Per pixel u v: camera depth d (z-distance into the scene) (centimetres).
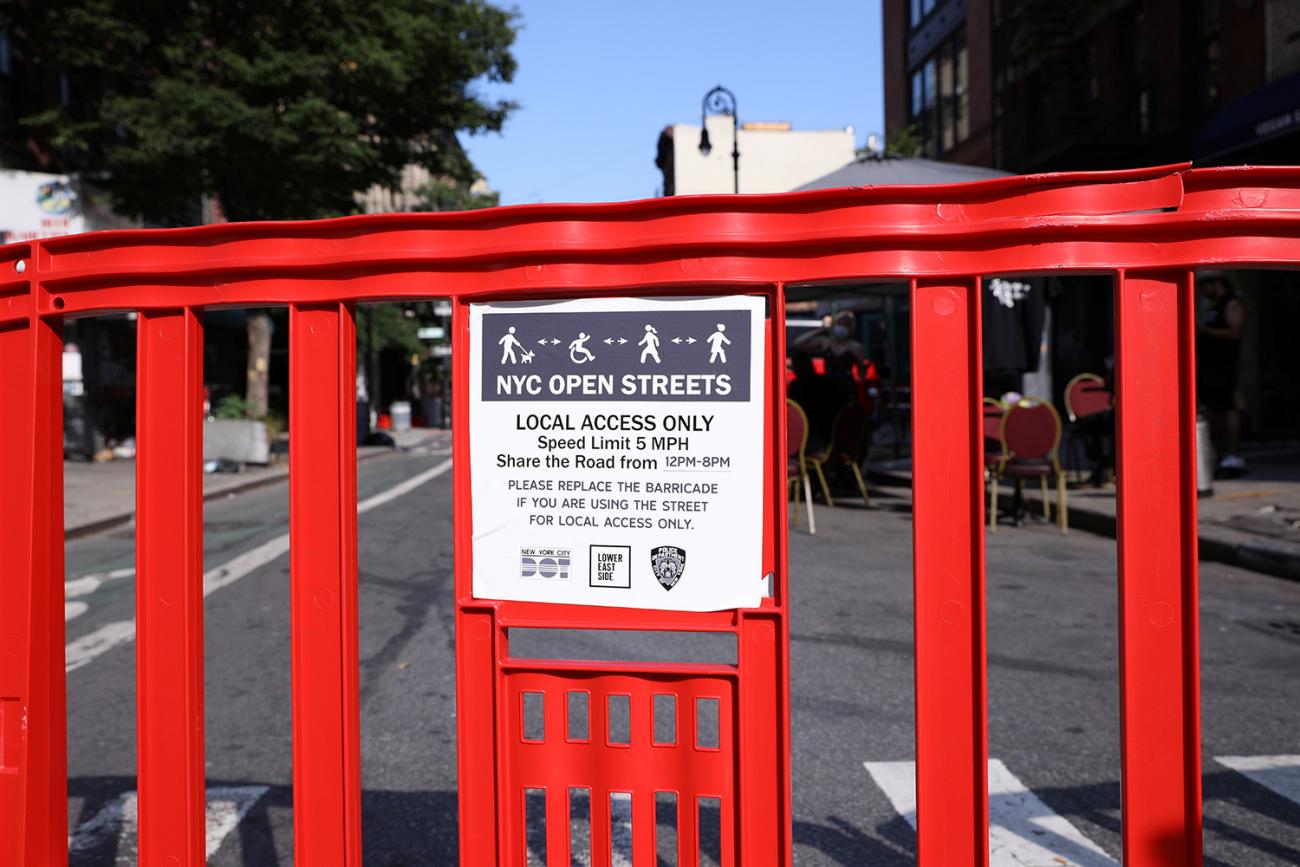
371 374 3566
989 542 849
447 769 364
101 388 1958
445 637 566
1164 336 163
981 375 166
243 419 1805
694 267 171
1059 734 395
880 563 769
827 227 168
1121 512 162
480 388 180
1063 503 891
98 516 1102
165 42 1844
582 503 177
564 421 178
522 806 185
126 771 369
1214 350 1058
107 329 2000
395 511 1142
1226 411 1055
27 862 193
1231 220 159
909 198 167
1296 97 1255
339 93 1955
